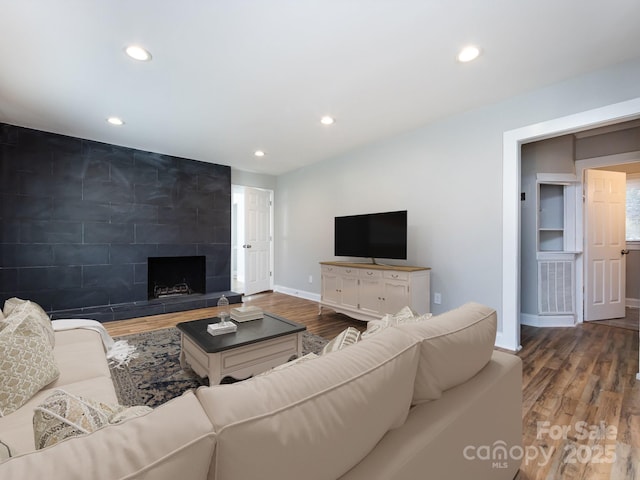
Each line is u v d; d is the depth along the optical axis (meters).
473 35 1.97
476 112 3.09
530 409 1.91
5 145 3.53
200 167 5.02
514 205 2.84
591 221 4.03
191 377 2.35
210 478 0.51
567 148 3.88
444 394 1.01
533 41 2.04
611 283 4.14
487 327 1.19
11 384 1.27
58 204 3.85
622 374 2.37
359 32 1.93
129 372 2.43
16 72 2.39
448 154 3.33
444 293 3.38
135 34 1.95
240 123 3.43
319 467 0.60
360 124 3.47
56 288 3.85
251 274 5.74
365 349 0.83
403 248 3.48
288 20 1.83
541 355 2.78
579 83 2.48
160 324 3.74
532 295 3.87
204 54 2.16
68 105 2.98
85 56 2.18
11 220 3.58
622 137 3.66
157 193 4.59
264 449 0.54
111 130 3.66
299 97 2.81
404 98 2.84
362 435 0.68
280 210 6.04
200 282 5.13
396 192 3.88
